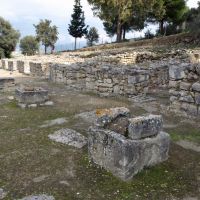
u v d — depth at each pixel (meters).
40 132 8.47
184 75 10.02
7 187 5.49
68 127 8.94
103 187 5.50
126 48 37.38
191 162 6.53
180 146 7.41
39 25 58.66
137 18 50.91
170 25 52.84
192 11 49.06
